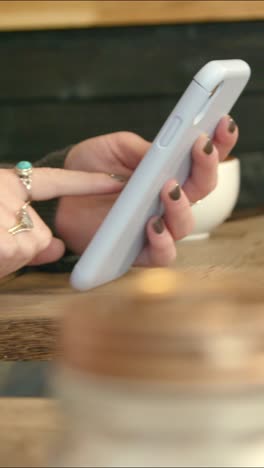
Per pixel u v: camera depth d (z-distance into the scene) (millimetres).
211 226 1264
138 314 254
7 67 1806
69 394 261
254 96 1796
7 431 406
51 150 1831
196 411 251
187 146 905
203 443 257
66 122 1824
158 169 846
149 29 1779
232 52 1780
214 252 1167
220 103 886
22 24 1743
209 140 928
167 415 251
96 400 252
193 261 1105
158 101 1809
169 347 246
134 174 853
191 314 251
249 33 1771
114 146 1117
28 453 371
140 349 247
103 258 879
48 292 966
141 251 1011
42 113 1824
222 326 247
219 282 286
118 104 1812
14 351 787
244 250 1176
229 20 1741
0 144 1836
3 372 647
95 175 1020
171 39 1782
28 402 460
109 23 1732
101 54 1793
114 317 256
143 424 253
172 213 953
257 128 1807
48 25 1739
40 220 968
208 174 957
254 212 1525
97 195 1100
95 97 1813
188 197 996
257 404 255
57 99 1817
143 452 258
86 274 882
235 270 1036
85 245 1140
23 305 890
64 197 1145
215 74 800
